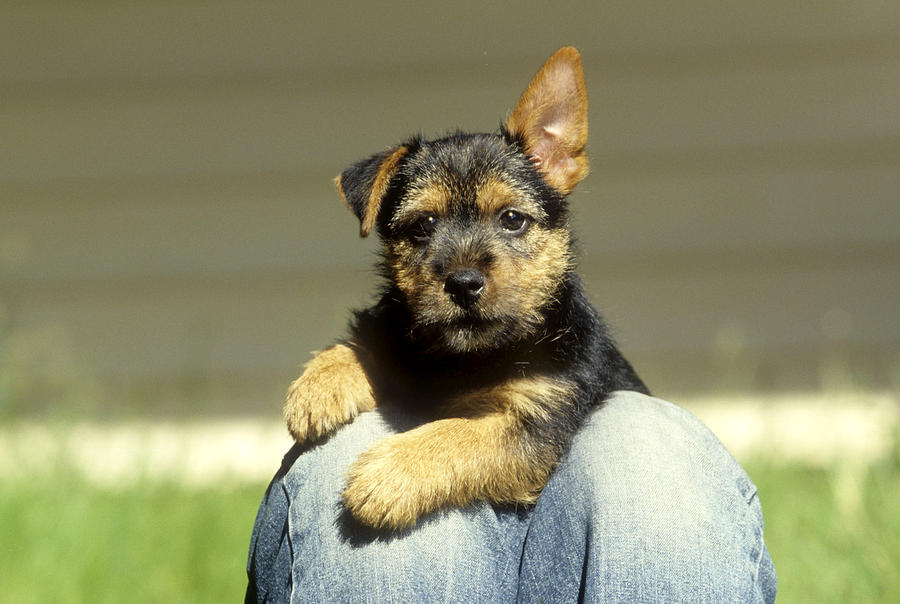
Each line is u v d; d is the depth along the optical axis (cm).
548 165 662
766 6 1215
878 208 1227
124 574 830
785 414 1156
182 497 984
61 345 1220
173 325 1237
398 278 618
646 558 412
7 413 1095
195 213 1245
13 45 1230
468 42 1220
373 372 571
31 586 798
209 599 809
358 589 433
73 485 970
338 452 504
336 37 1230
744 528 442
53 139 1240
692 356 1223
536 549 442
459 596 434
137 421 1167
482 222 619
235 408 1216
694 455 455
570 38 1216
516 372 573
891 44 1215
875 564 741
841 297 1225
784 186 1230
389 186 647
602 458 447
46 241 1241
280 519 485
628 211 1229
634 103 1224
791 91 1223
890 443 970
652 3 1216
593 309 634
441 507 482
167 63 1237
